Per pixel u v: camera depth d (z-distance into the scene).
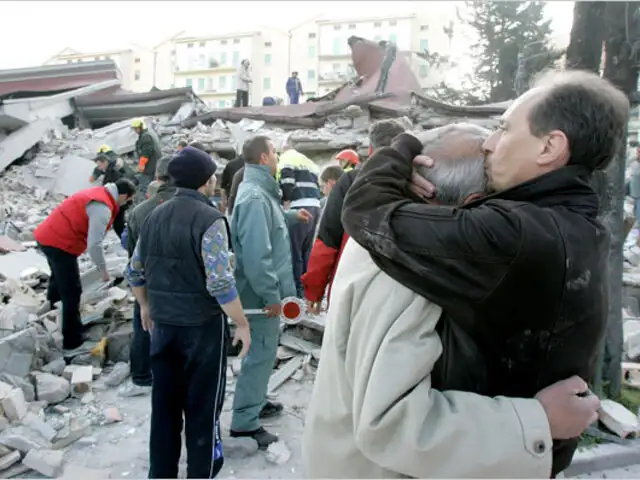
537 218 0.97
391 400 0.98
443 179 1.13
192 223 2.37
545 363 1.01
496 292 0.96
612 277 3.43
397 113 11.74
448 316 1.06
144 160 8.55
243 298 3.05
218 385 2.49
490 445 0.95
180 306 2.40
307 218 4.31
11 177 11.62
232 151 11.82
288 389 3.90
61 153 12.48
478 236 0.96
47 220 4.23
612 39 3.28
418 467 0.96
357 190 1.13
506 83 20.59
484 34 20.56
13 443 2.95
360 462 1.13
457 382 1.05
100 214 4.21
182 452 3.01
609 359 3.47
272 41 48.75
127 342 4.43
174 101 14.30
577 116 1.01
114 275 5.69
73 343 4.41
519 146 1.06
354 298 1.12
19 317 4.38
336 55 47.91
